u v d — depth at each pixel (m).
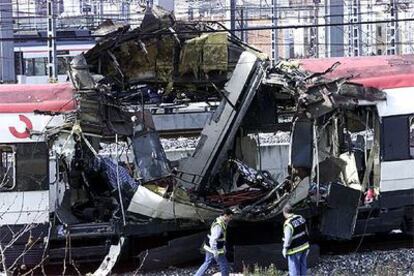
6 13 71.81
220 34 38.53
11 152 35.38
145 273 36.41
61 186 40.75
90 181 40.84
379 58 43.94
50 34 67.31
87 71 35.66
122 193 38.81
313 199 38.31
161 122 49.09
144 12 38.97
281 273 34.69
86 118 35.25
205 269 32.84
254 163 44.47
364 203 40.09
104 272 35.69
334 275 35.03
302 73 39.16
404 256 38.41
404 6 94.25
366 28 111.62
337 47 77.75
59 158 39.44
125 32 37.28
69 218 37.50
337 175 40.00
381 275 34.28
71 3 112.75
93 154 40.66
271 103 41.03
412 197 40.81
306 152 37.22
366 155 40.97
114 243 37.06
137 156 36.78
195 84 39.41
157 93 39.59
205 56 38.56
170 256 37.12
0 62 72.38
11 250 35.19
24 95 35.88
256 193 40.19
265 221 38.47
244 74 38.59
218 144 39.28
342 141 40.16
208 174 39.41
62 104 35.66
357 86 38.75
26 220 35.41
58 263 36.50
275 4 93.19
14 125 35.25
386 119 39.91
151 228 37.16
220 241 32.44
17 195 35.31
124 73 37.88
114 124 36.00
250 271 36.31
